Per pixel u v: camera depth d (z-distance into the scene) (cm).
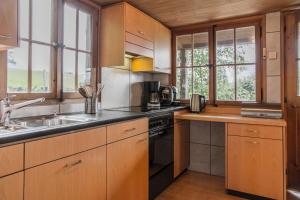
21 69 174
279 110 234
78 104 216
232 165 233
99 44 240
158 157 228
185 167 301
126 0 230
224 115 264
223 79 299
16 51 170
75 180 133
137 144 192
